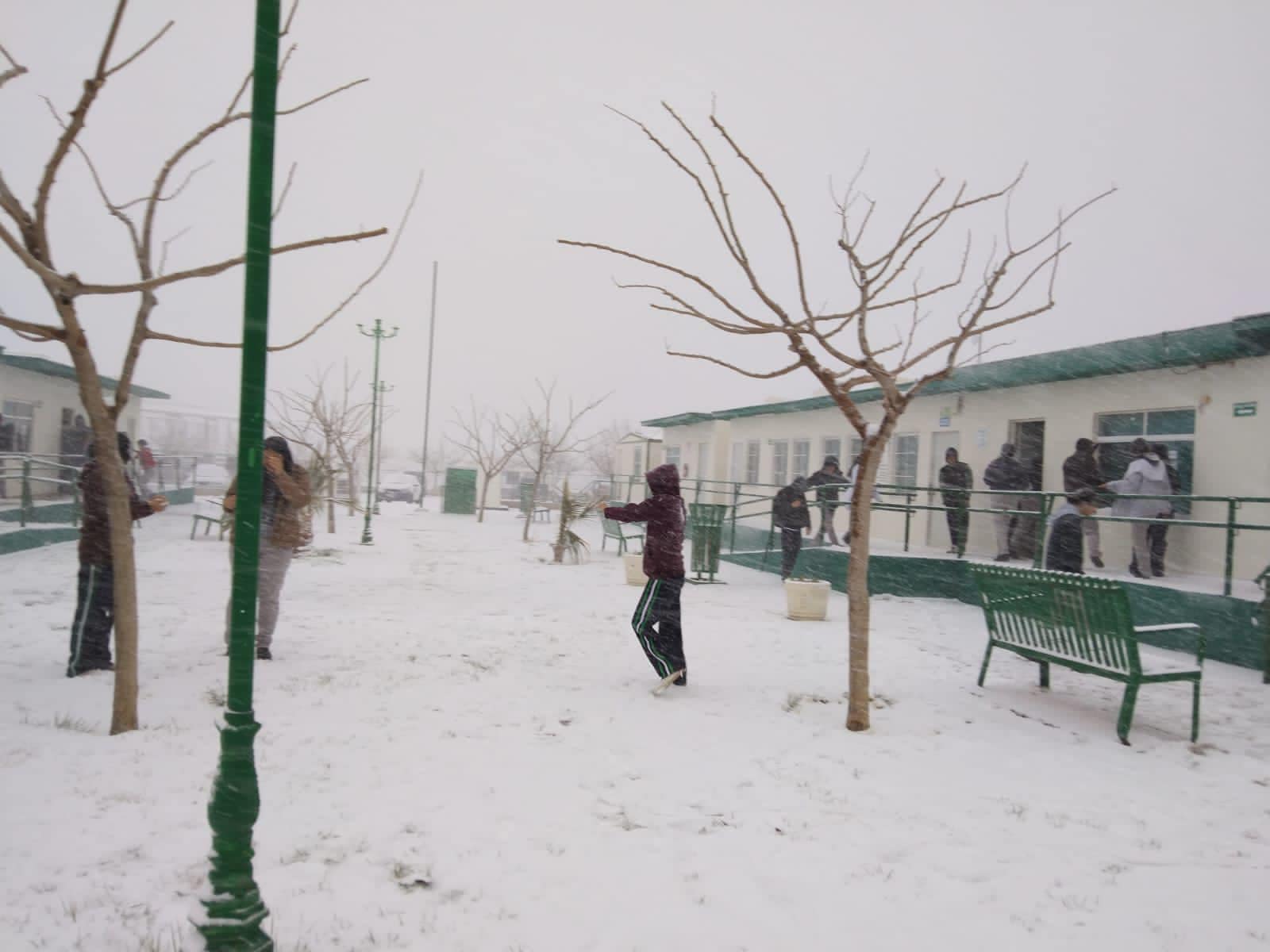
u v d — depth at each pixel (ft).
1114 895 10.96
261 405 9.31
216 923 8.53
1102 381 39.52
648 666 23.53
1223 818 13.71
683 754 16.06
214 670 20.92
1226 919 10.39
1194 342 32.89
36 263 12.71
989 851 12.21
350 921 9.61
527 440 102.17
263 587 22.00
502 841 11.94
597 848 11.85
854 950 9.48
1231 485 33.71
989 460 45.83
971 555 43.55
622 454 99.76
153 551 45.98
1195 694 18.07
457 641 25.73
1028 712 19.86
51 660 21.79
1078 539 31.27
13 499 59.72
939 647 27.43
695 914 10.14
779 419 66.95
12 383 60.95
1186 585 30.22
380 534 66.95
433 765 14.88
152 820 12.01
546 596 36.40
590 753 15.89
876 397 53.72
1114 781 15.37
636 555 40.63
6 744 14.71
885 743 17.16
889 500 53.11
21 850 10.91
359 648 24.12
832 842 12.36
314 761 14.78
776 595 39.60
